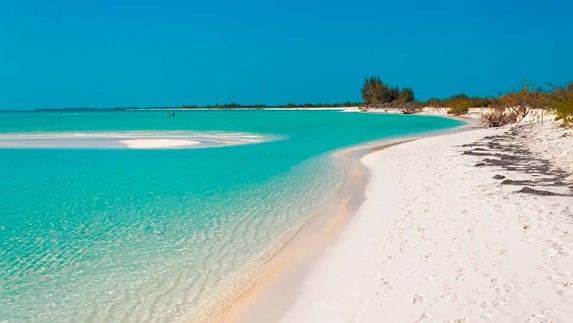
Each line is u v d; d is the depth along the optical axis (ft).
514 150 57.52
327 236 27.94
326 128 131.13
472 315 16.05
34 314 19.03
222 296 20.48
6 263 24.49
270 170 53.57
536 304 16.31
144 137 102.99
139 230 30.12
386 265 21.57
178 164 59.41
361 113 271.69
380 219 29.73
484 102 193.47
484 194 32.81
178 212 34.50
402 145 72.64
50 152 73.46
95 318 18.70
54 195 40.83
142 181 47.26
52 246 27.12
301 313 18.17
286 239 27.91
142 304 19.86
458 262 20.72
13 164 60.08
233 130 127.95
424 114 222.69
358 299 18.51
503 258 20.57
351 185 42.96
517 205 28.99
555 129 78.48
